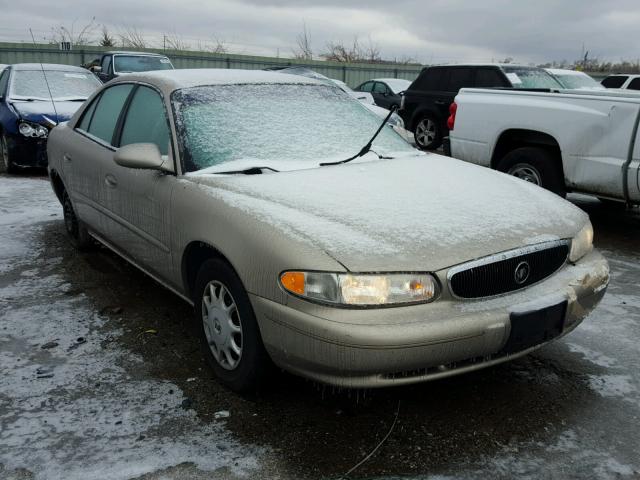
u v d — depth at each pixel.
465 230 2.76
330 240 2.59
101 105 4.65
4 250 5.34
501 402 2.99
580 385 3.15
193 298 3.38
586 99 5.79
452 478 2.44
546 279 2.90
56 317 3.97
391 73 28.52
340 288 2.46
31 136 8.63
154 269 3.73
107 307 4.15
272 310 2.62
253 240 2.72
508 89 6.86
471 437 2.71
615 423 2.82
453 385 3.15
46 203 7.10
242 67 26.84
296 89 4.14
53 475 2.45
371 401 2.99
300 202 2.92
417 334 2.44
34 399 3.00
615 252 5.55
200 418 2.84
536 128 6.20
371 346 2.42
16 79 9.51
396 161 3.72
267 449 2.61
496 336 2.58
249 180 3.20
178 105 3.62
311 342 2.50
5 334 3.71
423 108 12.98
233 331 2.97
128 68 14.46
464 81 12.16
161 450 2.60
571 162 5.89
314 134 3.79
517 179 3.75
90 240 5.19
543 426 2.79
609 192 5.69
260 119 3.74
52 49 23.66
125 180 3.86
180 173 3.37
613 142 5.57
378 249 2.56
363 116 4.22
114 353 3.49
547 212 3.14
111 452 2.59
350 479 2.43
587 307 3.01
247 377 2.89
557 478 2.44
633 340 3.68
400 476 2.45
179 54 25.59
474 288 2.63
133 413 2.88
